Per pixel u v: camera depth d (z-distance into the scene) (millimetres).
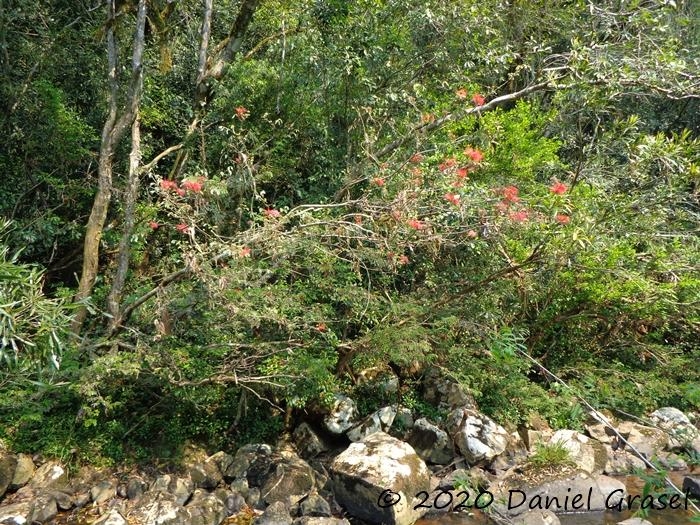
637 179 6188
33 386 5246
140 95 6277
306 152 7762
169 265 6926
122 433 5633
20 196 7090
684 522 5055
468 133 7496
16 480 4984
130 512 4766
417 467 5199
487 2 7559
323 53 7051
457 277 6371
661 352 7715
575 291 7129
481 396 6488
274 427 6090
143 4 6027
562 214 5434
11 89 7086
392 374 6582
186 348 5445
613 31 6812
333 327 6230
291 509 5043
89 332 5895
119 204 7359
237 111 6539
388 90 7195
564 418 6750
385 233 5520
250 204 6551
